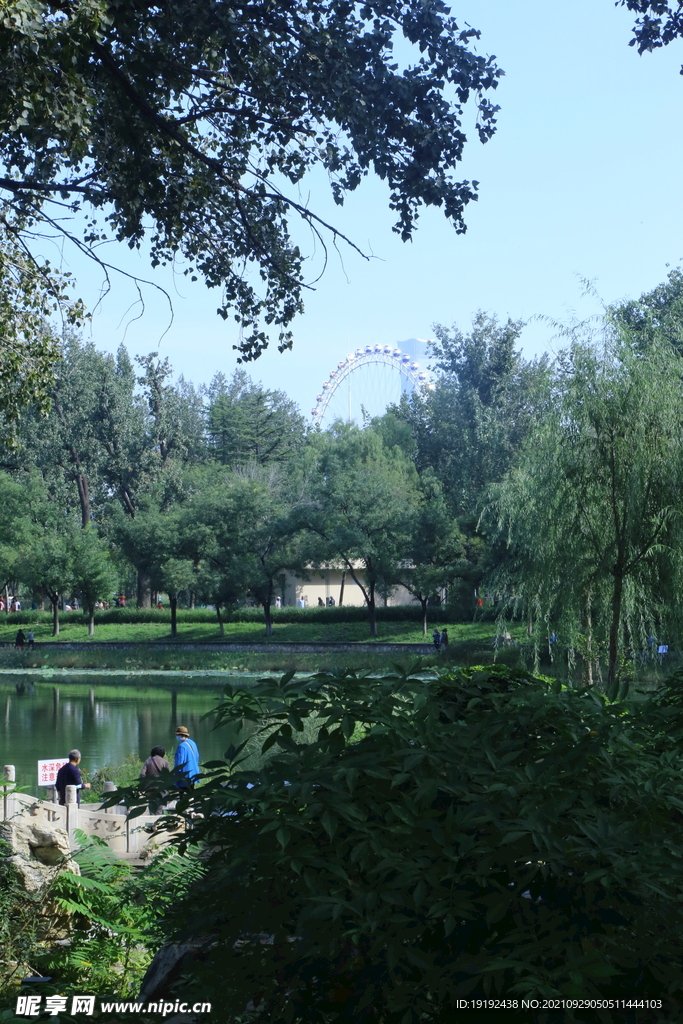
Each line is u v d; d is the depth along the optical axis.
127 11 8.75
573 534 20.67
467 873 2.63
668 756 3.08
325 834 2.86
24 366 13.52
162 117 10.31
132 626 80.38
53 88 7.91
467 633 62.94
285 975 2.80
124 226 11.16
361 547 63.22
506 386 66.69
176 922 3.04
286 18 9.60
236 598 71.81
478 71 9.66
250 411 115.69
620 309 20.91
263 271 11.76
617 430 20.08
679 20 10.15
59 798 14.94
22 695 44.34
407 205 10.13
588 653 21.64
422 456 78.12
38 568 74.88
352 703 3.12
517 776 2.83
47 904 6.89
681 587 19.70
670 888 2.66
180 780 3.15
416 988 2.53
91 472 87.56
